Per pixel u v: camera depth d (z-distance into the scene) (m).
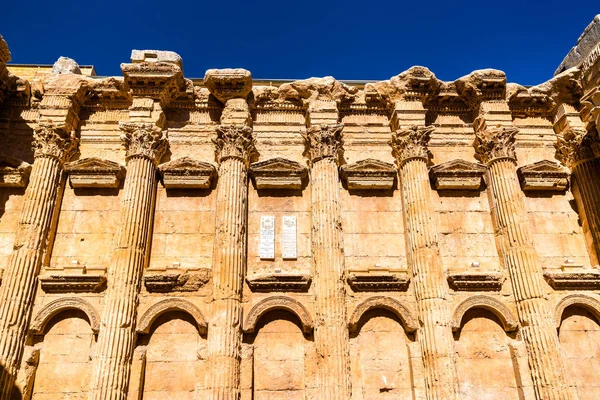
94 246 17.67
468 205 18.70
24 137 19.44
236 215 17.27
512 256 17.17
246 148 18.58
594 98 17.09
